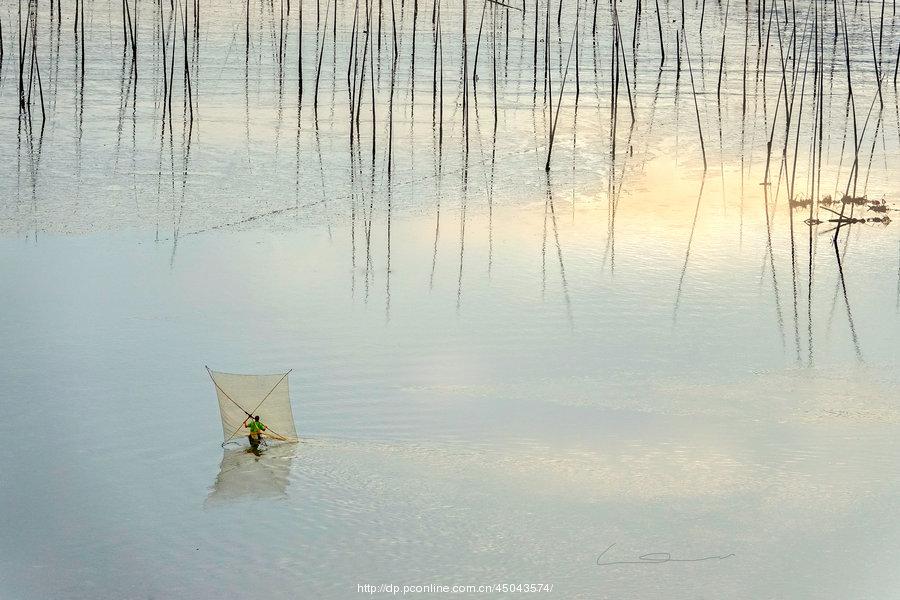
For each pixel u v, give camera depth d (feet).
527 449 173.06
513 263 269.64
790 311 242.58
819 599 134.10
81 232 279.49
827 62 521.65
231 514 152.87
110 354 208.13
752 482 163.22
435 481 161.99
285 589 136.26
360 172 344.49
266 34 543.39
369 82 464.65
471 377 201.36
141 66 473.67
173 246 272.31
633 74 497.05
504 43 549.95
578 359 211.41
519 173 350.23
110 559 142.72
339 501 156.76
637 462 168.96
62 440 174.50
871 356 217.15
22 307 229.45
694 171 359.05
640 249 283.18
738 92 465.88
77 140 363.56
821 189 342.85
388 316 231.50
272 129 388.57
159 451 171.73
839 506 156.35
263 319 227.81
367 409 187.32
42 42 501.56
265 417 174.19
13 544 145.18
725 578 138.72
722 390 198.18
